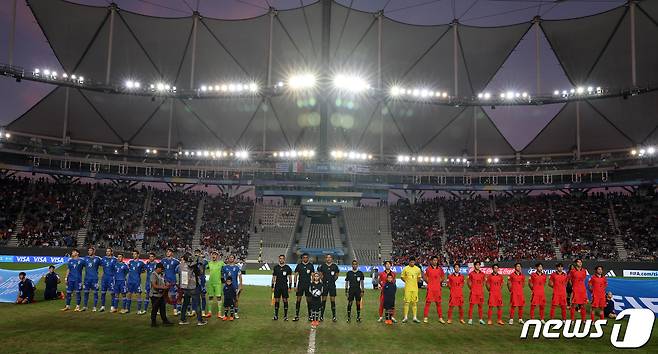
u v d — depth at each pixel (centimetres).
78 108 6731
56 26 6100
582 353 1247
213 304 2069
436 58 6662
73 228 5684
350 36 6375
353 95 6681
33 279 2170
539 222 6181
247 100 6869
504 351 1258
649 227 5681
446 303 2416
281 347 1254
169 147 7250
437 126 7225
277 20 6225
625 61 6116
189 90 6341
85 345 1225
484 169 7394
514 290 1728
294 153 7050
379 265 5703
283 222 6625
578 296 1723
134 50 6462
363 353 1208
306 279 1702
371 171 7162
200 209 6656
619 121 6512
